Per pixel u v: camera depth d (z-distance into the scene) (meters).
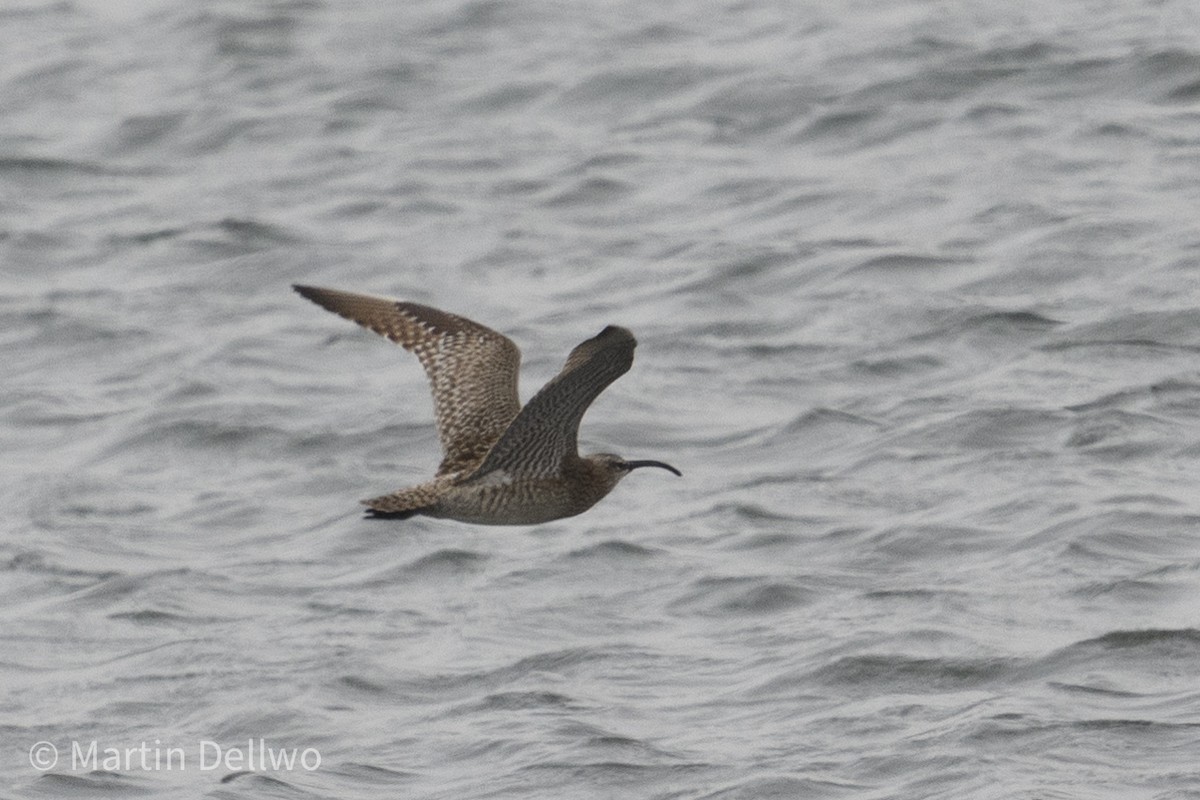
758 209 28.56
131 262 28.94
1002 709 15.53
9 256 29.27
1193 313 23.69
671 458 21.45
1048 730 15.18
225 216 30.14
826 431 21.70
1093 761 14.76
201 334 26.20
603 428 22.09
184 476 22.11
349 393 24.00
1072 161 28.77
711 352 24.09
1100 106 30.50
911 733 15.29
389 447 22.34
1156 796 14.20
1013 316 24.08
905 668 16.33
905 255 26.14
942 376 23.05
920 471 20.52
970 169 28.92
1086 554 18.19
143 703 16.94
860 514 19.62
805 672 16.42
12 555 20.14
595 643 17.38
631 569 18.81
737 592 18.08
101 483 21.97
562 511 11.53
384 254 28.31
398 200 30.14
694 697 16.28
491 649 17.41
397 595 18.72
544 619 17.97
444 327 12.04
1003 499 19.61
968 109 30.92
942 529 19.06
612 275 26.88
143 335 26.28
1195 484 19.72
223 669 17.36
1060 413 21.53
